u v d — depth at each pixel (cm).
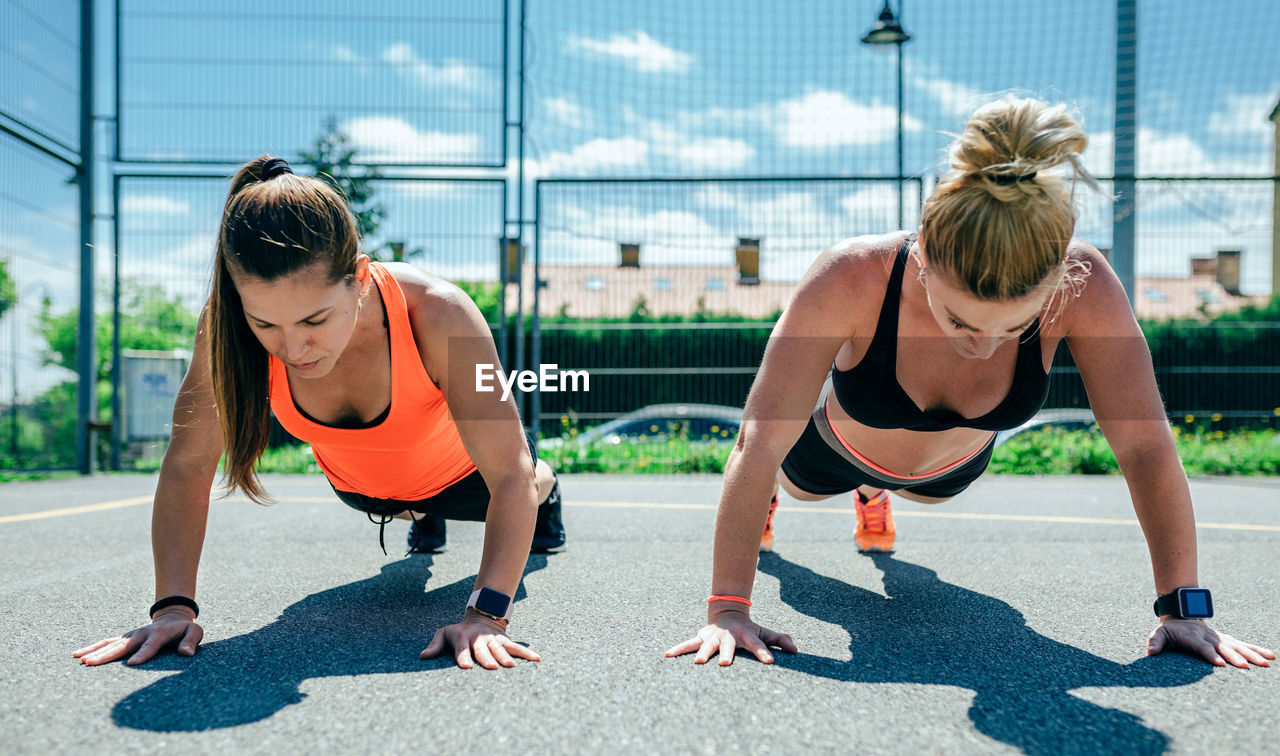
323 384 170
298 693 131
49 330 687
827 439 223
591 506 430
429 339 168
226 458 169
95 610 191
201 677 139
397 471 198
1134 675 142
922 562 263
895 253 168
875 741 112
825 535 322
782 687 133
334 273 136
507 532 164
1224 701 129
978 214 125
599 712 122
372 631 171
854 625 180
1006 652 158
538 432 719
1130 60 702
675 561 260
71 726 117
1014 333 141
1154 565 166
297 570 243
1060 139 123
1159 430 164
